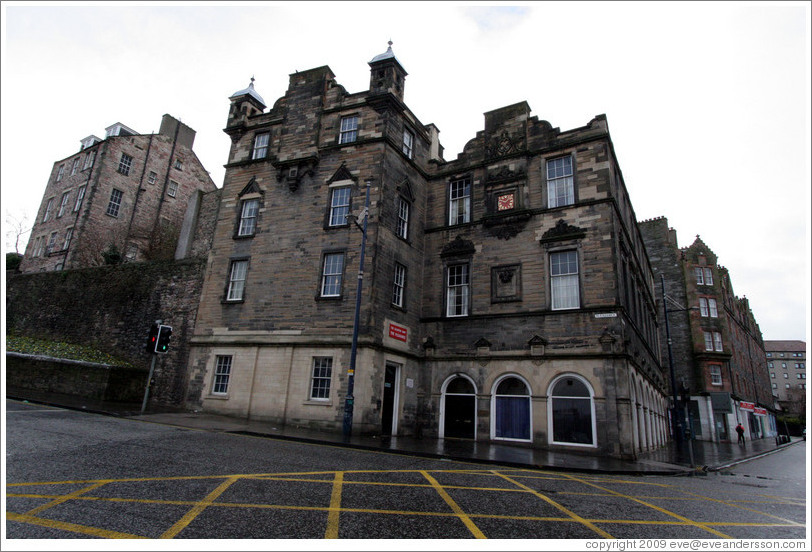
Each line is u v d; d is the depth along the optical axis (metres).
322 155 23.06
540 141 22.56
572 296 20.06
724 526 7.69
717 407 38.06
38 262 39.03
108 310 26.98
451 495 8.41
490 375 20.67
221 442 12.54
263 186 24.14
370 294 19.83
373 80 23.38
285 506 6.84
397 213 22.42
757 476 16.72
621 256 21.23
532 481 10.83
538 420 19.09
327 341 19.81
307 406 19.34
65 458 8.95
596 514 7.78
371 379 19.14
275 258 22.48
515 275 21.36
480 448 17.11
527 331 20.38
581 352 18.95
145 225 40.41
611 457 17.30
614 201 20.48
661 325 47.53
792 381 131.75
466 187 24.34
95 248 36.31
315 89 24.22
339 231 21.36
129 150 40.31
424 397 21.89
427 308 23.25
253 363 21.12
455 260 23.19
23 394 18.23
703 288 47.59
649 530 7.00
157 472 8.46
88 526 5.54
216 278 23.75
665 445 32.12
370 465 11.07
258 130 25.52
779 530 7.69
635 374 20.56
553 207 21.41
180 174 44.06
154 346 18.12
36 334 29.06
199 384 22.03
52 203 41.34
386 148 22.00
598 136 20.95
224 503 6.80
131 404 20.38
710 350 45.59
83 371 20.45
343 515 6.59
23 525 5.40
